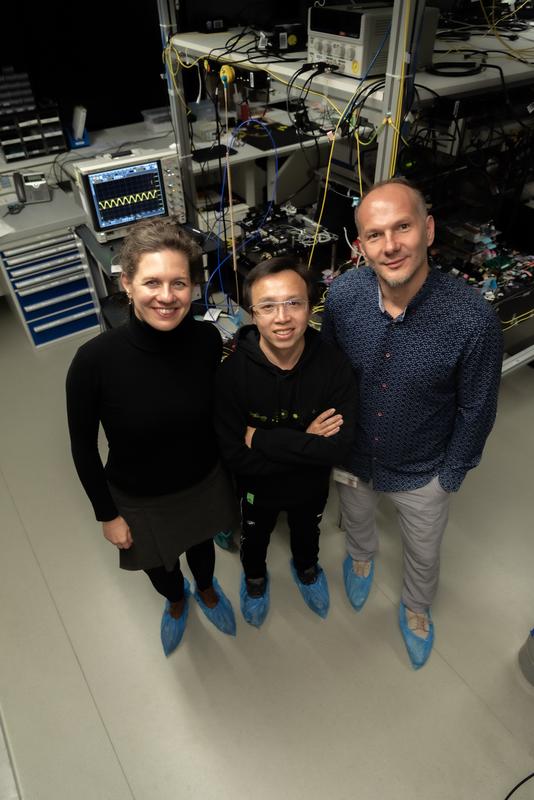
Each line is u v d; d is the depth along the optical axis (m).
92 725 1.68
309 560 1.90
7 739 1.65
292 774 1.57
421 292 1.25
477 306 1.23
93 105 3.47
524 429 2.70
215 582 2.00
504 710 1.70
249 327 1.36
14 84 2.95
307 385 1.36
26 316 3.11
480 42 2.04
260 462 1.40
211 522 1.58
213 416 1.39
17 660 1.84
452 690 1.75
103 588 2.06
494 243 2.39
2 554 2.18
